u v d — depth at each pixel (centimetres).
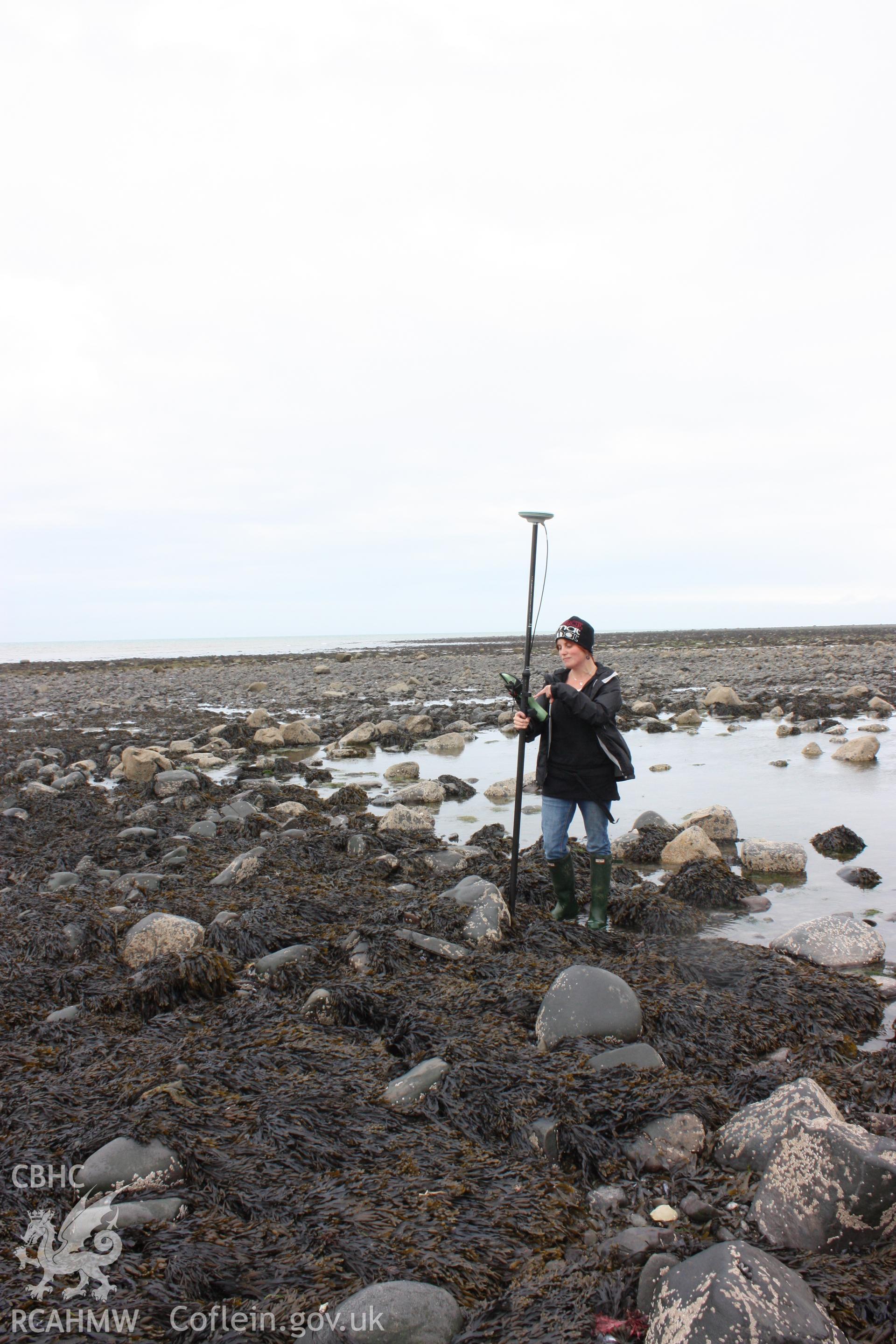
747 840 823
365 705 2522
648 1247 279
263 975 539
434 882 736
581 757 623
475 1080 388
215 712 2528
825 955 569
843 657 3759
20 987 531
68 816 1051
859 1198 272
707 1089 375
